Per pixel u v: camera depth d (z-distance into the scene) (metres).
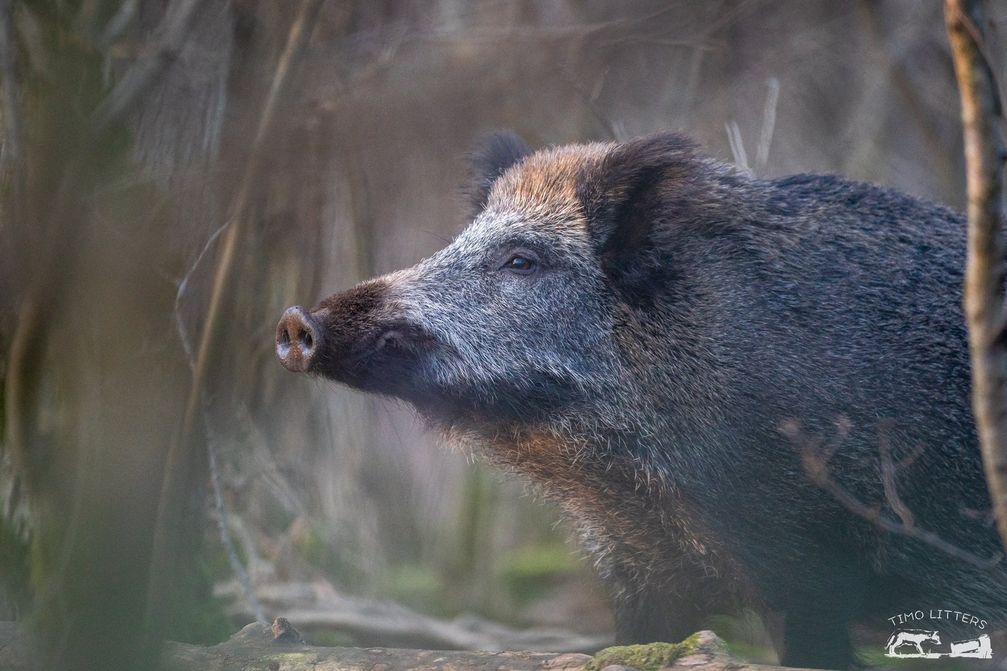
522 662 7.47
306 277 13.17
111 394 9.36
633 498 10.59
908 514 8.61
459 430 10.81
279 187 12.70
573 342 10.60
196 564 12.03
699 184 10.67
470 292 10.62
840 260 10.40
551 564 17.30
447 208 14.54
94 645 8.48
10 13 9.85
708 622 11.11
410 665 7.54
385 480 16.30
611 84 15.32
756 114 15.69
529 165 11.55
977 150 6.21
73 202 9.30
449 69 14.26
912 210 10.90
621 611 11.05
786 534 9.98
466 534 17.61
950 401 10.10
